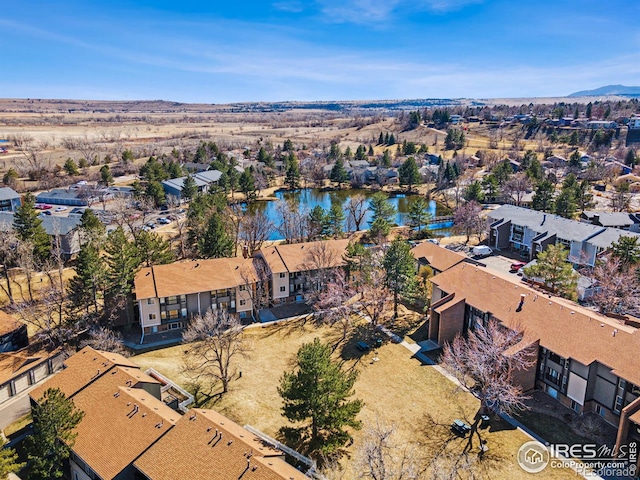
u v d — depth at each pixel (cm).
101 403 4100
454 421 4412
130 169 17725
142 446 3606
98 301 7106
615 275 6431
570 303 5300
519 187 13388
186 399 4859
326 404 3991
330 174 17388
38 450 3656
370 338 6138
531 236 9356
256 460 3212
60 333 5762
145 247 7631
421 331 6303
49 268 7244
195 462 3356
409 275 6594
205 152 19488
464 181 15962
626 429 3853
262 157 19225
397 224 12050
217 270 6762
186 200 13612
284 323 6625
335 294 6438
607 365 4238
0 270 7781
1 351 5566
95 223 8806
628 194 12569
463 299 5822
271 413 4644
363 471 3578
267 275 7044
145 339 6206
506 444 4153
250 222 9331
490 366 4562
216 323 5500
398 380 5191
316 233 9838
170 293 6238
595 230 8519
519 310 5253
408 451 4056
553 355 4772
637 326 5297
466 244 10269
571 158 16562
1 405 4631
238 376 5297
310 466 3903
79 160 17650
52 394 3778
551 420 4466
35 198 12838
